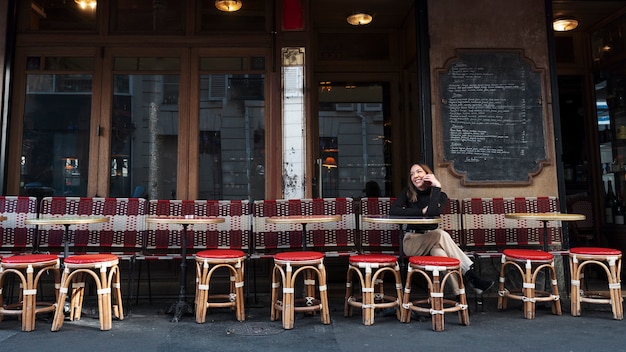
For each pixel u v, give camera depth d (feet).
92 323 11.86
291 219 11.97
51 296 14.34
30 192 15.02
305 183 15.19
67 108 15.35
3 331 11.12
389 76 20.08
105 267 11.38
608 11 18.12
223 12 15.81
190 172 15.37
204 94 15.62
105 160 15.20
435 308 11.09
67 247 12.25
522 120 15.66
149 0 15.74
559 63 20.40
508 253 12.98
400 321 11.93
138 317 12.52
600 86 19.89
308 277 12.84
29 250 14.01
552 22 16.05
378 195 19.89
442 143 15.40
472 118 15.57
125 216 14.29
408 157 19.29
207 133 15.53
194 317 12.50
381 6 17.78
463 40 15.80
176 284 14.79
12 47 15.16
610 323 11.76
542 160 15.57
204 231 14.38
